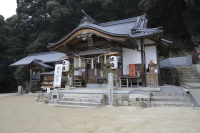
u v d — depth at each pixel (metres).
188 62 19.28
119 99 7.43
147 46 11.27
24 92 16.41
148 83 10.26
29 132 4.00
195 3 18.03
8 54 25.42
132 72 10.44
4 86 27.58
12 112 6.70
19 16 29.77
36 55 21.14
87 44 10.83
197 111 5.40
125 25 15.17
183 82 13.55
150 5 23.59
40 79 16.75
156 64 10.20
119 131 3.79
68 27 29.98
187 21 21.55
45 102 8.73
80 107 6.96
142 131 3.70
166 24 26.52
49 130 4.10
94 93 8.06
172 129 3.74
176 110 5.68
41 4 31.05
